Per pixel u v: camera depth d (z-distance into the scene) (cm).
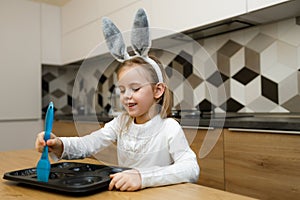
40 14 287
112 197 56
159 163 69
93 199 55
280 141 122
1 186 66
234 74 194
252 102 185
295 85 164
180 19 180
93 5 254
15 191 61
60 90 321
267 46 176
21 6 273
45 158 65
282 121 121
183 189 61
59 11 302
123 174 63
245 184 134
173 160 71
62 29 300
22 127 268
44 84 310
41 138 68
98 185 59
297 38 163
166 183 64
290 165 118
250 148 132
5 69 261
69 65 305
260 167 129
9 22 265
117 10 226
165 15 190
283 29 169
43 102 308
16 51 268
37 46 283
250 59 185
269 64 176
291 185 118
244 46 188
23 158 102
